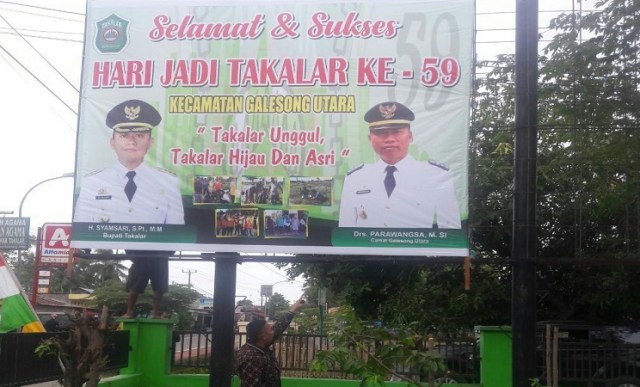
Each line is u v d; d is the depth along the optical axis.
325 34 9.86
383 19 9.79
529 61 9.16
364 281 13.43
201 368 11.84
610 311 13.29
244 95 9.91
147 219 9.87
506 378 10.59
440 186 9.42
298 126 9.76
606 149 10.56
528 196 8.96
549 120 11.55
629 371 10.91
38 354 8.77
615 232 11.57
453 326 13.53
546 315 13.70
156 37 10.15
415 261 9.49
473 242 12.74
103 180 9.99
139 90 10.09
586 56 10.80
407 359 6.54
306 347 11.36
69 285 41.38
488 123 12.60
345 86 9.73
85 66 10.21
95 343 8.00
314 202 9.61
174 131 9.97
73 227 9.95
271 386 7.32
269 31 9.97
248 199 9.73
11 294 10.66
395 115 9.60
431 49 9.66
